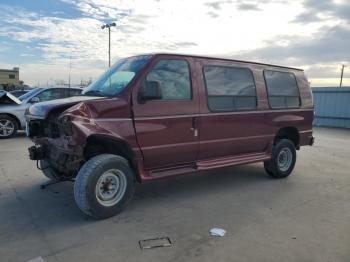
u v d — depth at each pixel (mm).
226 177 6957
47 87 12438
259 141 6379
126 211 4875
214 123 5555
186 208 5070
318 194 5953
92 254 3611
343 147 11914
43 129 4930
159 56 4984
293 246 3883
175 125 5062
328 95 21500
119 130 4535
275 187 6340
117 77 5066
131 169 4797
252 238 4066
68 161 4582
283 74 6926
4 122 11422
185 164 5441
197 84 5344
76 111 4246
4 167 7207
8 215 4621
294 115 7051
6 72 80750
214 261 3512
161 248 3771
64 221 4453
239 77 6023
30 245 3789
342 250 3816
